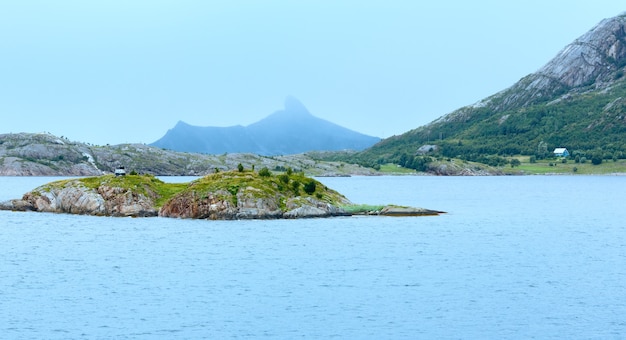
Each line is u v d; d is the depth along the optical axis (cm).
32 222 14838
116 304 6925
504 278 8338
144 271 8838
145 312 6600
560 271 8806
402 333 5925
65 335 5822
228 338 5762
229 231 13175
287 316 6475
